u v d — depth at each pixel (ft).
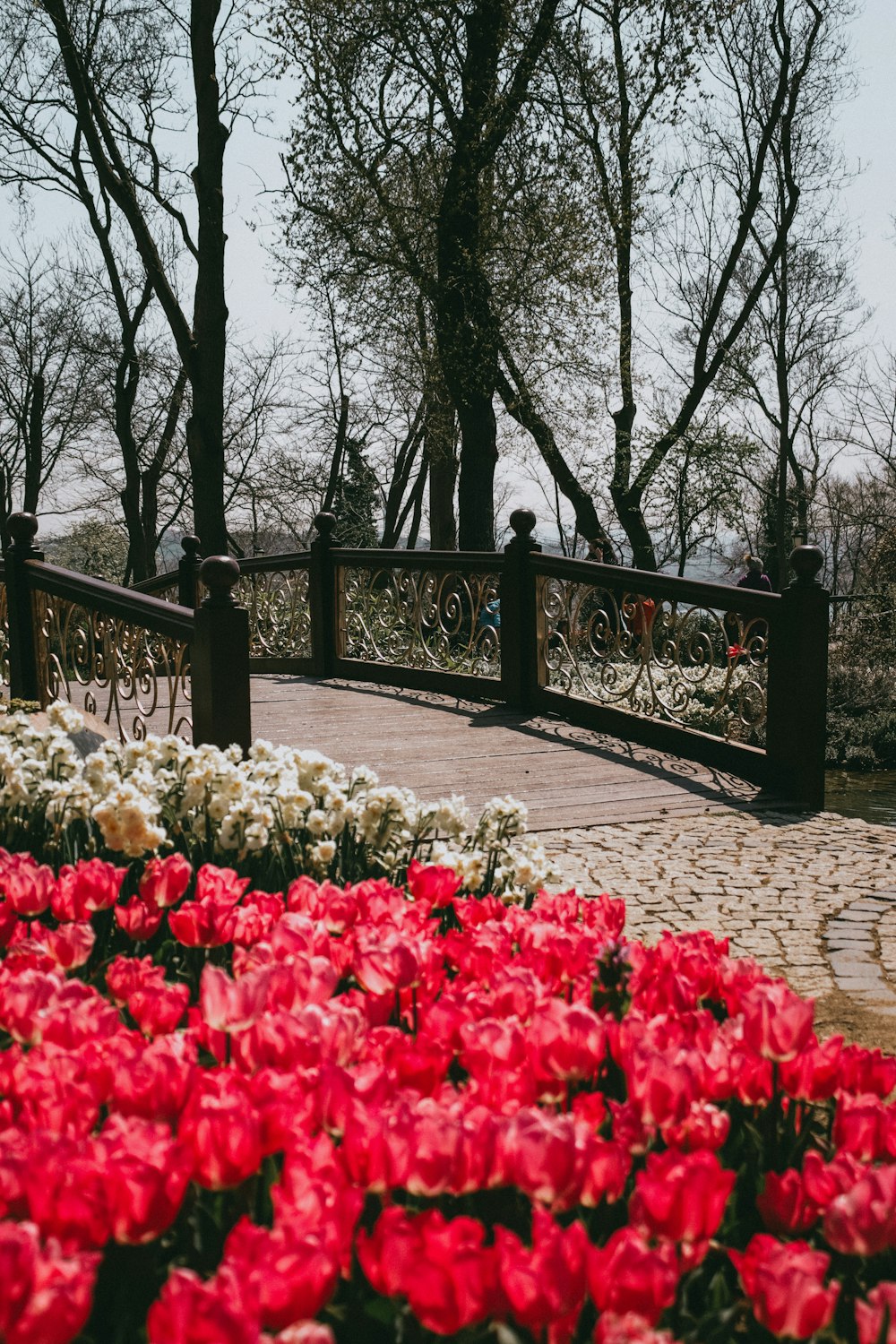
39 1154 4.31
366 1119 4.50
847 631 62.80
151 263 63.72
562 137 62.75
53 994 6.18
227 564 18.39
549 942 7.15
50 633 25.91
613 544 74.95
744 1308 4.58
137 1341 4.32
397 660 35.40
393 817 10.87
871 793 38.73
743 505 77.51
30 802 10.99
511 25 59.11
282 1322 3.67
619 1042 5.79
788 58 72.02
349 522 111.96
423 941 7.28
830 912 15.08
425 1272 3.67
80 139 72.54
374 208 62.75
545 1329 4.00
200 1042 6.88
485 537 63.31
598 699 28.07
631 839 18.76
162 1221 4.19
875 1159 5.35
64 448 108.99
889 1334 4.06
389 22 57.77
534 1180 4.35
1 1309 3.47
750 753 22.70
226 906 7.54
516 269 63.21
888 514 102.06
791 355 98.78
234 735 18.39
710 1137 5.14
